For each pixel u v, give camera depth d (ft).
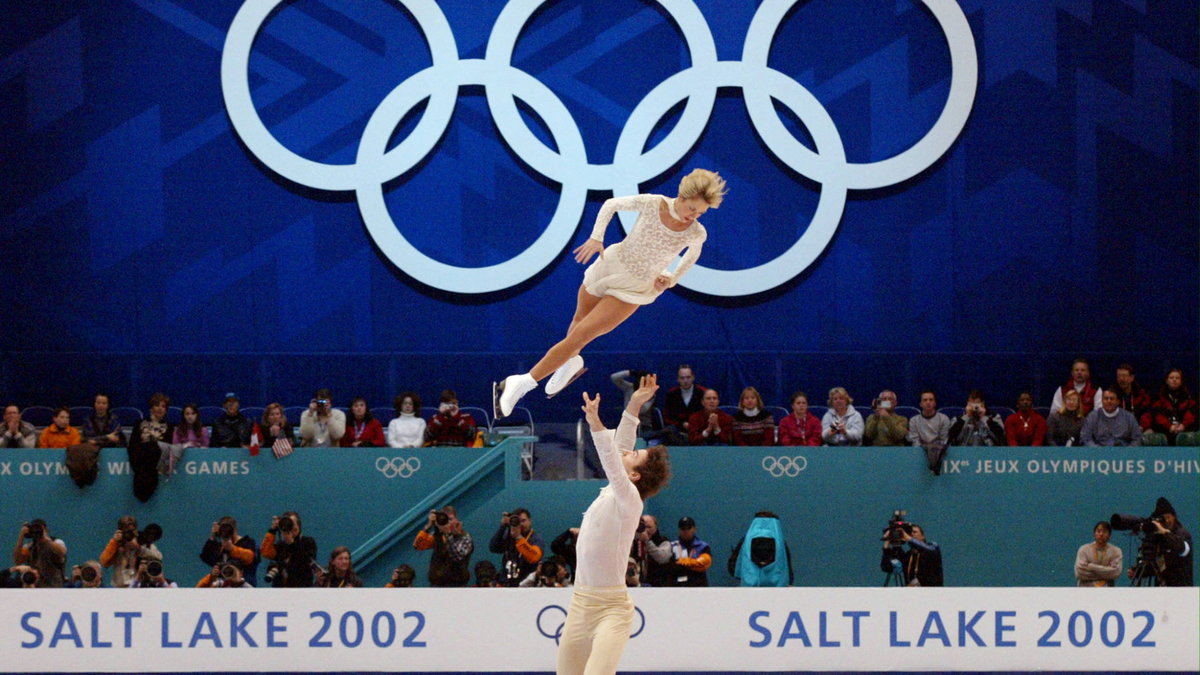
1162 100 78.89
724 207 78.13
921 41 78.28
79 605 42.37
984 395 78.28
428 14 77.10
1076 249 78.84
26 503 60.70
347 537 61.46
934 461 61.46
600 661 32.12
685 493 61.77
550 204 78.18
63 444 65.36
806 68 78.28
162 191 77.36
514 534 55.72
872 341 78.59
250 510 61.26
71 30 77.20
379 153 76.79
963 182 78.64
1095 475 61.67
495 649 42.37
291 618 42.47
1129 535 61.46
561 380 35.09
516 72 77.00
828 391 78.23
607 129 77.97
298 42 77.25
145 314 77.36
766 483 61.77
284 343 77.56
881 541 61.57
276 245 77.56
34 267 77.30
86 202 77.30
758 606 42.50
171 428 63.36
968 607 42.39
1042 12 78.69
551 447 71.56
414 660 42.42
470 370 77.97
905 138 78.28
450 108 77.00
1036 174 78.69
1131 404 69.87
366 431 66.90
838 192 77.41
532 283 78.23
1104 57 78.84
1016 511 61.62
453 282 77.20
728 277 77.46
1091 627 42.32
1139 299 79.00
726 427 65.62
